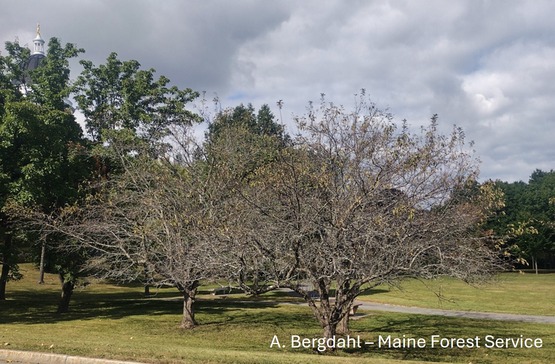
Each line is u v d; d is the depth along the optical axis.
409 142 13.44
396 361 9.12
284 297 28.75
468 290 33.28
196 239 13.95
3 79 22.16
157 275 17.39
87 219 18.86
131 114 25.30
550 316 20.91
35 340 10.94
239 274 11.20
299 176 11.86
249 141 18.44
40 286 35.12
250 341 14.40
